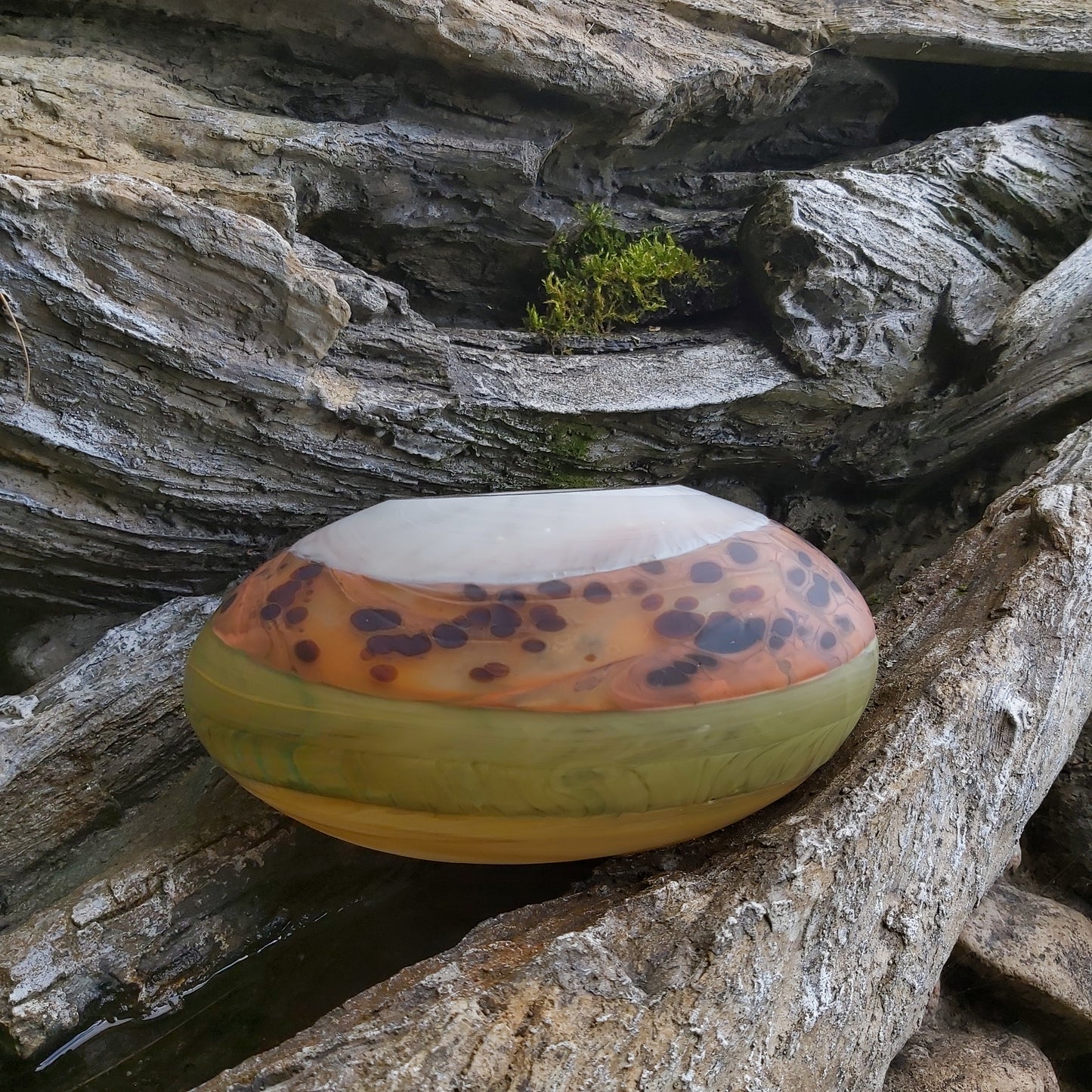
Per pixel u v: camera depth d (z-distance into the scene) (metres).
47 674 0.63
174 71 0.63
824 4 0.84
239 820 0.55
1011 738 0.50
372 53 0.65
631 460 0.73
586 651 0.41
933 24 0.86
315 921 0.55
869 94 0.94
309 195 0.65
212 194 0.59
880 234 0.75
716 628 0.42
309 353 0.59
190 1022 0.51
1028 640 0.53
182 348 0.55
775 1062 0.40
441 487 0.68
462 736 0.40
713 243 0.83
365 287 0.62
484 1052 0.37
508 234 0.75
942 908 0.47
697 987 0.39
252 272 0.56
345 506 0.66
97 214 0.52
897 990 0.44
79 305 0.52
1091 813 0.67
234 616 0.46
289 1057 0.38
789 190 0.74
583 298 0.76
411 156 0.67
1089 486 0.60
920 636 0.57
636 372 0.71
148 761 0.58
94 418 0.56
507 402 0.66
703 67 0.76
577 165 0.77
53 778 0.56
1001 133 0.82
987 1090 0.51
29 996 0.48
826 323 0.74
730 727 0.42
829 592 0.47
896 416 0.80
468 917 0.54
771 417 0.75
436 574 0.43
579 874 0.53
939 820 0.47
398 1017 0.39
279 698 0.42
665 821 0.43
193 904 0.52
